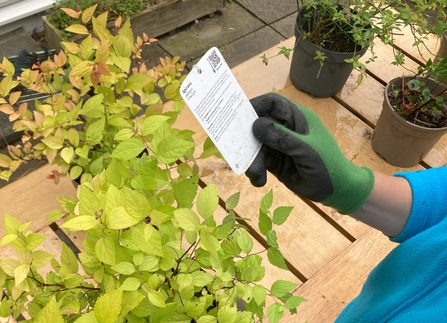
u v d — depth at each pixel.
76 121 0.70
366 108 1.03
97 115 0.71
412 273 0.51
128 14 1.49
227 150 0.48
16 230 0.47
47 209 0.78
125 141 0.46
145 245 0.41
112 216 0.39
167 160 0.45
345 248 0.78
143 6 1.52
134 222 0.39
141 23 1.54
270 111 0.53
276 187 0.85
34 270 0.51
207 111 0.45
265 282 0.73
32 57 1.39
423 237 0.51
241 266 0.51
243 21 1.75
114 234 0.44
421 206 0.54
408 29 1.19
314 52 0.96
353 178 0.52
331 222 0.82
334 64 0.96
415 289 0.49
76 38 1.41
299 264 0.76
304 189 0.54
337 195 0.52
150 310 0.45
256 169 0.52
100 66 0.59
